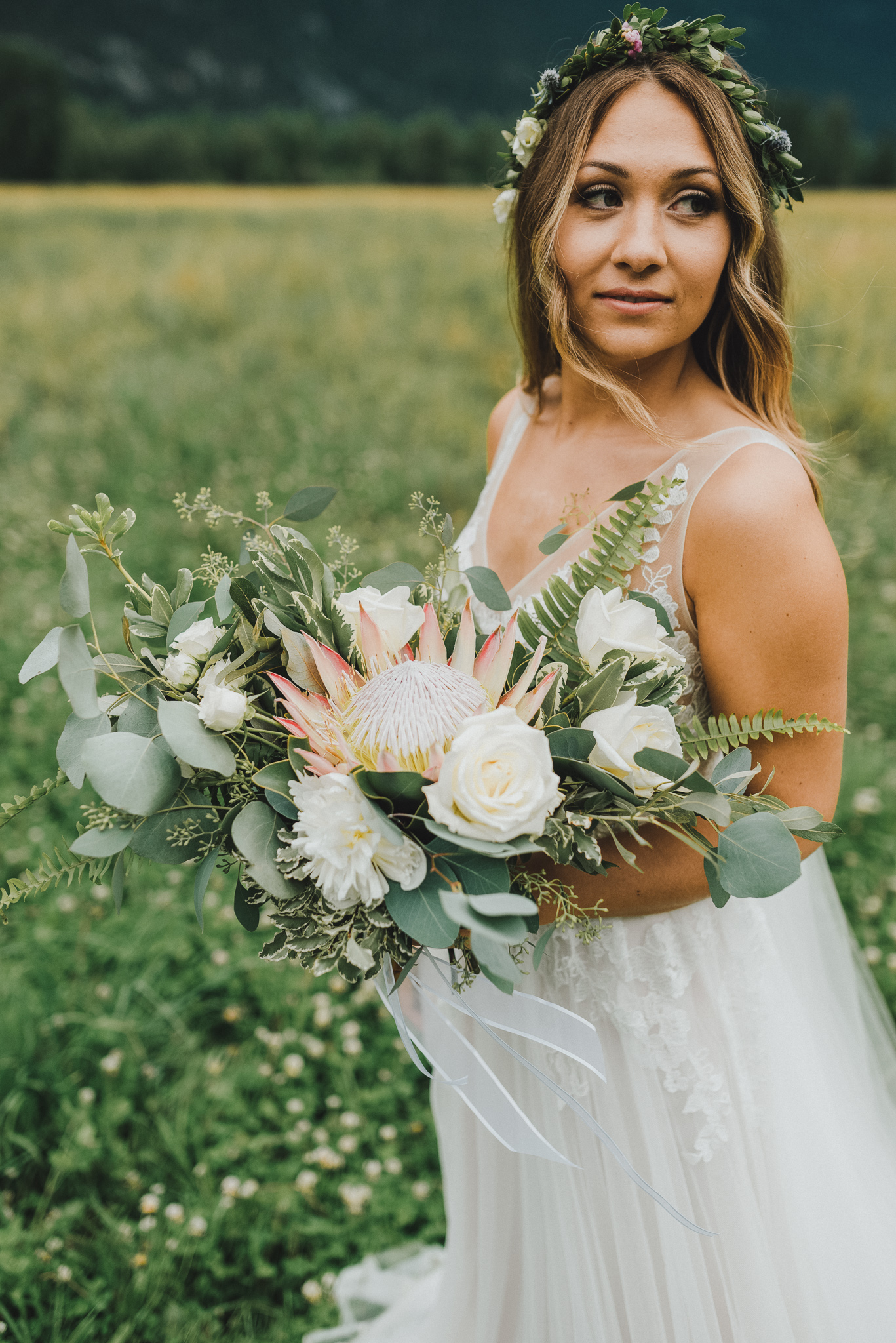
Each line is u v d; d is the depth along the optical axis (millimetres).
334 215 23344
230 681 1180
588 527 1498
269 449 7051
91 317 11484
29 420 8156
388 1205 2215
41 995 2594
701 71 1348
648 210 1314
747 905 1453
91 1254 2092
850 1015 1801
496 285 12164
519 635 1519
